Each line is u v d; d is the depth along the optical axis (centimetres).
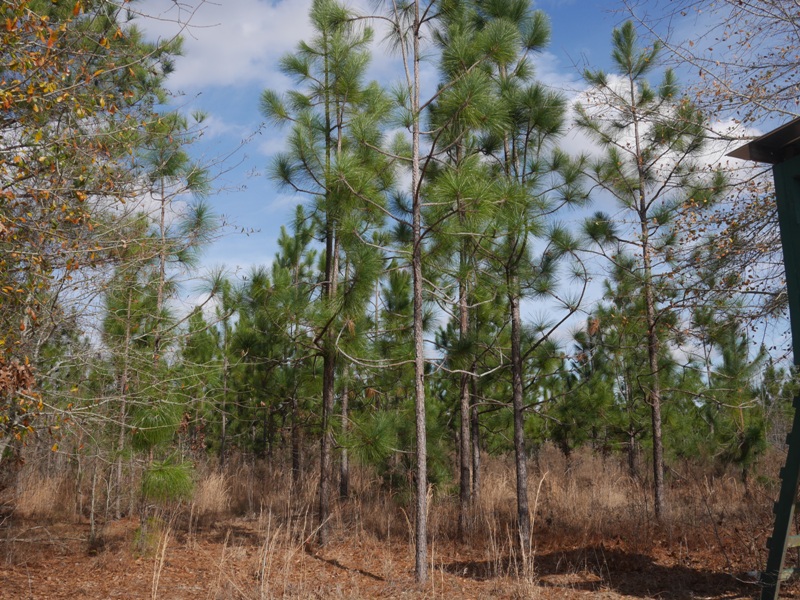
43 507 1073
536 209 825
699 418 1239
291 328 920
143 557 814
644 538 824
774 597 506
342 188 754
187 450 1317
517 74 911
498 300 1041
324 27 937
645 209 984
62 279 614
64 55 626
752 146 539
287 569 671
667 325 908
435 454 1035
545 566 764
